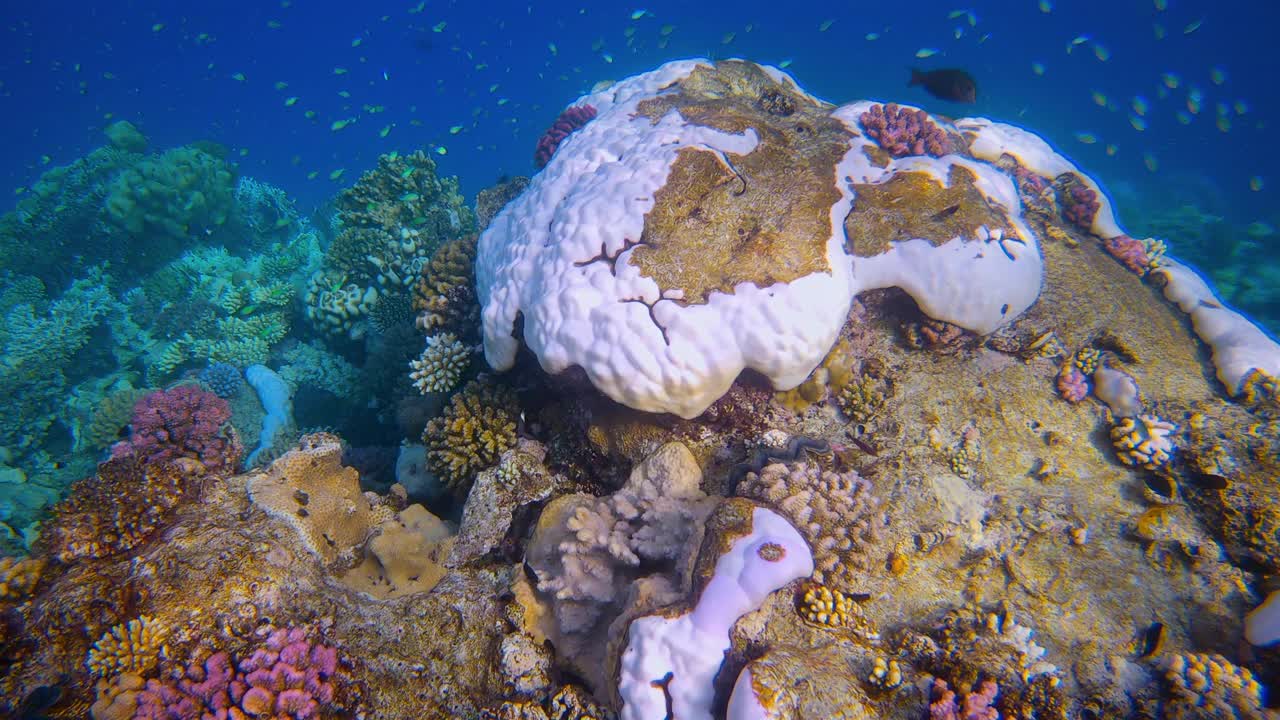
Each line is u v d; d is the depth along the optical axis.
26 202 3.36
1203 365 1.32
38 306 2.84
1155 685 0.96
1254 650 0.97
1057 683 0.92
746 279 1.12
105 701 0.88
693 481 1.09
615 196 1.22
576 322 1.11
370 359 1.86
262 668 0.92
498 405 1.31
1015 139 1.70
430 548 1.16
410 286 1.91
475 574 1.11
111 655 0.92
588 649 1.03
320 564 1.08
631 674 0.88
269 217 3.46
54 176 3.43
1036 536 1.10
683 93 1.63
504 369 1.28
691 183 1.23
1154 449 1.15
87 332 2.53
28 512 1.85
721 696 0.87
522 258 1.26
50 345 2.41
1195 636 1.01
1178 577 1.06
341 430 1.93
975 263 1.21
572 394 1.22
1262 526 1.05
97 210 3.09
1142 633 1.02
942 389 1.23
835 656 0.92
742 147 1.33
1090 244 1.54
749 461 1.12
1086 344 1.30
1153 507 1.12
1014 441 1.19
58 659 0.93
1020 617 1.03
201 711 0.90
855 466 1.13
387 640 1.00
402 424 1.55
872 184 1.33
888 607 1.02
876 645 0.96
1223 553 1.07
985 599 1.04
